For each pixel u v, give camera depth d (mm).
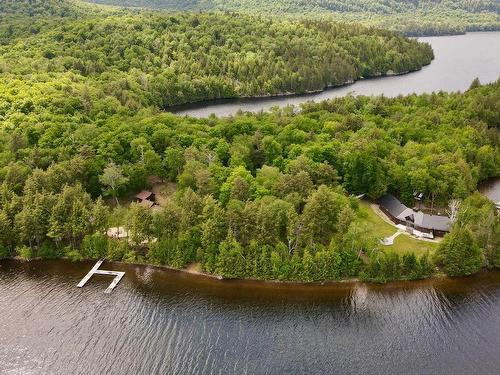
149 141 156875
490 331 98375
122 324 100812
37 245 122812
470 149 161125
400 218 129875
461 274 112812
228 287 110062
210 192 130375
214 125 179500
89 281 113438
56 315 103312
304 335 97312
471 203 129875
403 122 181750
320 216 115062
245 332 98250
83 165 136000
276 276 110875
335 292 108000
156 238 123375
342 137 164375
